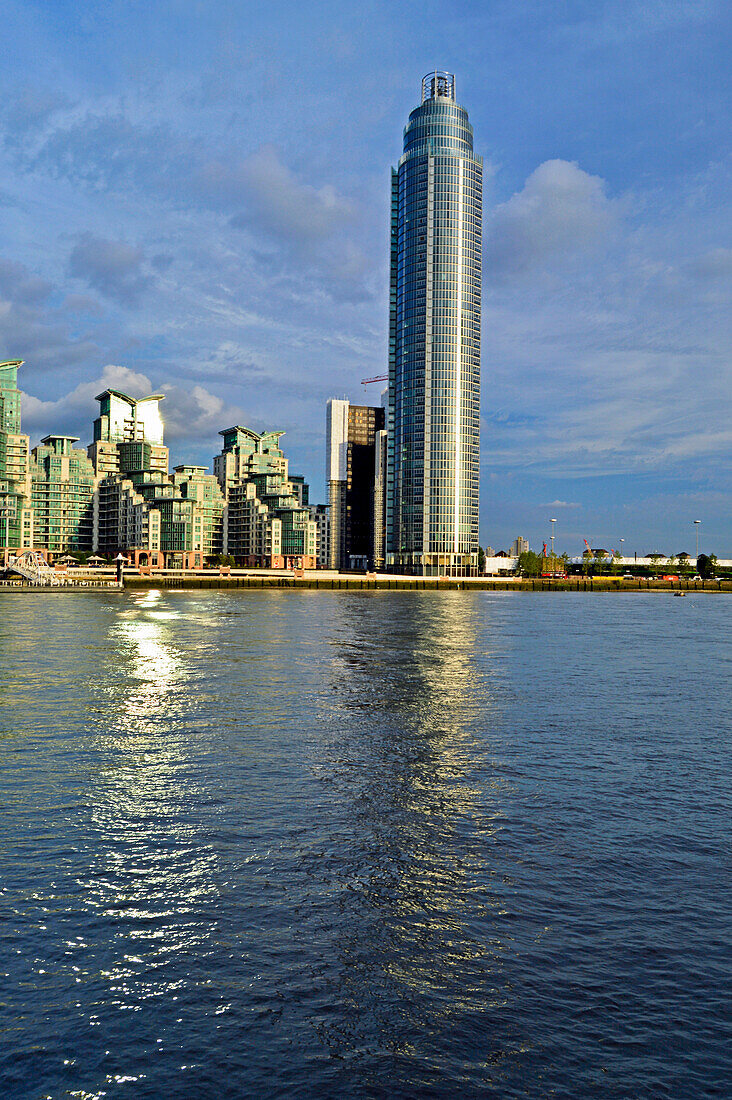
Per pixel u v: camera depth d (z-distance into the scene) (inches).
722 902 687.1
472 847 803.4
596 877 734.5
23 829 836.6
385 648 2659.9
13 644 2650.1
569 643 3034.0
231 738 1268.5
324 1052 474.9
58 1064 462.6
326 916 644.1
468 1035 492.1
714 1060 473.1
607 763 1156.5
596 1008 523.5
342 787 1000.2
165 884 701.3
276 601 6127.0
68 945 593.6
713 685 1973.4
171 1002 523.2
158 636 2977.4
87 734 1289.4
